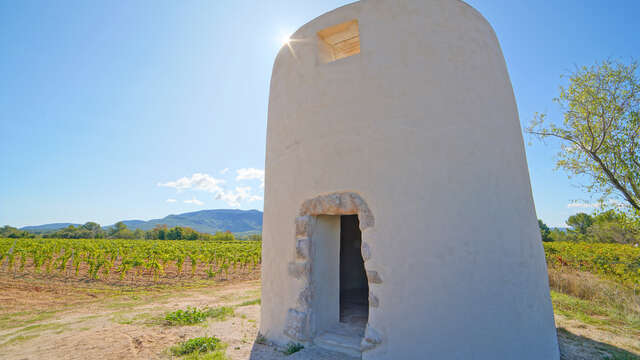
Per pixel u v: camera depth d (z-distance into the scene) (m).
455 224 3.83
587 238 32.69
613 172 10.65
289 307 4.70
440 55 4.32
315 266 4.65
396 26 4.50
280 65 5.89
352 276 9.20
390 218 3.97
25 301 9.50
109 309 8.43
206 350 4.61
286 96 5.55
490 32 4.94
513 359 3.64
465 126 4.16
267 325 5.15
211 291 11.58
